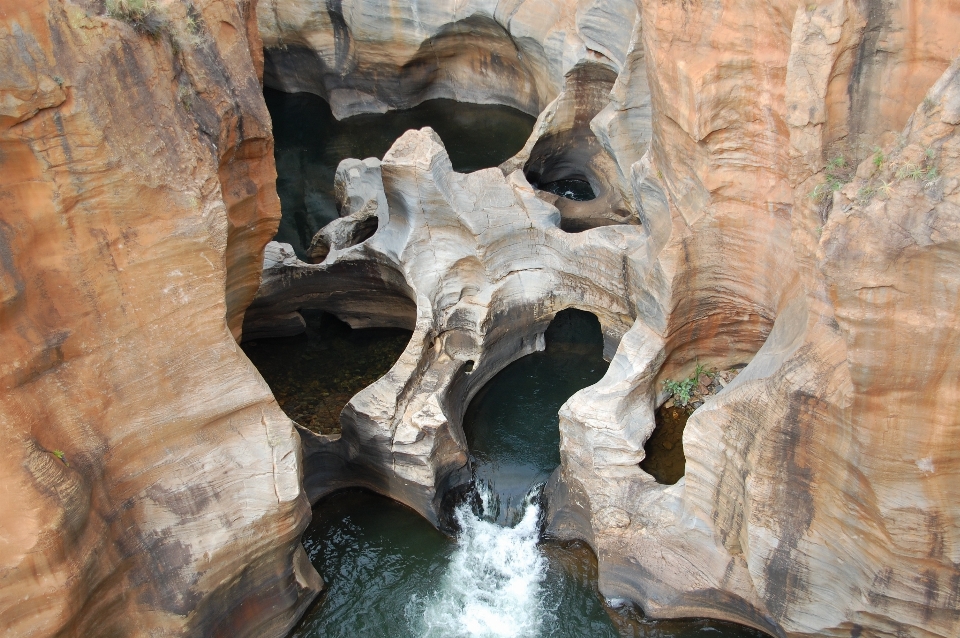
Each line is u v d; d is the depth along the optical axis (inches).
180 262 406.0
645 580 494.3
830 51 387.5
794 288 470.9
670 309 542.6
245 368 442.0
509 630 500.7
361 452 565.3
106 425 390.3
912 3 366.9
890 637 407.2
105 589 391.9
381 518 574.2
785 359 400.8
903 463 352.8
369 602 521.3
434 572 538.0
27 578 345.7
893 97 388.5
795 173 425.4
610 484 516.7
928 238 309.4
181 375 417.1
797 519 417.4
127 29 384.5
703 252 526.0
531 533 553.9
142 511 411.5
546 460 596.1
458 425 597.6
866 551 391.2
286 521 452.8
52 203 353.4
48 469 352.5
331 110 1078.4
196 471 427.2
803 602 433.4
